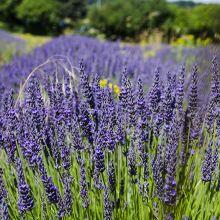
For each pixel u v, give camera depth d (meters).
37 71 4.04
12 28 32.38
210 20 10.04
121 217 2.17
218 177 2.16
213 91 2.29
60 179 2.19
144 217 2.14
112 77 6.36
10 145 2.30
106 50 8.81
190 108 2.32
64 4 32.41
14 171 2.26
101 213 2.11
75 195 2.18
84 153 2.36
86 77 2.48
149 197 2.15
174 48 10.15
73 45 9.53
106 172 2.25
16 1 32.47
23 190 1.84
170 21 17.05
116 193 2.23
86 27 25.09
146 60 8.25
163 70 6.39
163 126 2.49
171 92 2.44
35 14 30.97
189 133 2.35
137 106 2.35
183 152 2.26
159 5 18.06
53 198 1.85
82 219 2.16
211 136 2.33
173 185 1.91
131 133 2.41
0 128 2.63
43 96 3.02
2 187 1.90
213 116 2.27
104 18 20.94
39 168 2.04
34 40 19.45
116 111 2.44
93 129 2.31
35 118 2.44
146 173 2.15
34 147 2.17
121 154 2.30
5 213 1.82
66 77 2.92
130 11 19.47
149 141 2.39
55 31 31.70
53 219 2.04
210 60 2.44
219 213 2.13
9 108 2.68
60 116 2.54
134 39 17.70
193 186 2.24
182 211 2.19
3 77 6.77
